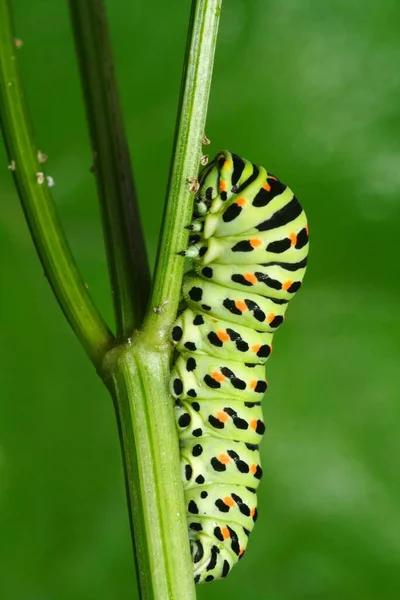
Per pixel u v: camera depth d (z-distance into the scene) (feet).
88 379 1.02
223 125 1.07
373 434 1.05
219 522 0.81
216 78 1.07
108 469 1.02
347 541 1.03
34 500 1.01
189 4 1.08
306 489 1.04
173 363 0.82
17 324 1.02
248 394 0.81
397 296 1.08
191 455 0.81
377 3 1.08
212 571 0.81
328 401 1.05
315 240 1.09
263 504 1.03
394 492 1.04
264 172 0.81
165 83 1.07
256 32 1.07
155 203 1.07
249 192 0.80
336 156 1.08
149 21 1.08
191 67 0.76
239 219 0.80
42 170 0.80
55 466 1.02
